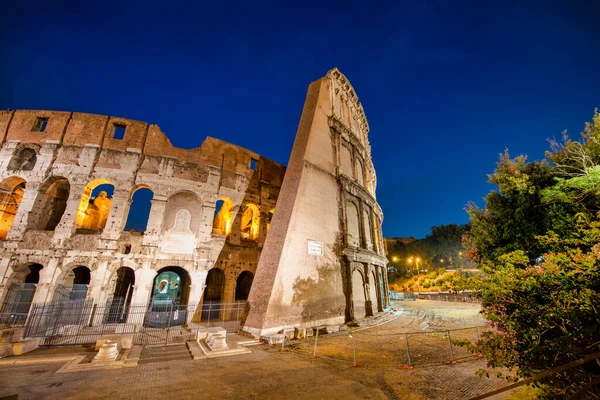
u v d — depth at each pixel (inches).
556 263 247.8
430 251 3346.5
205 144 1235.2
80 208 1025.5
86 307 832.9
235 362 492.7
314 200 966.4
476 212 790.5
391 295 2210.9
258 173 1369.3
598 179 498.9
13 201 1109.1
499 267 280.8
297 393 351.6
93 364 450.6
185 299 1106.1
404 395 345.1
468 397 336.8
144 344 643.5
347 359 521.7
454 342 275.9
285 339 684.1
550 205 608.7
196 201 1166.3
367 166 1649.9
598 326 190.4
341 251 1028.5
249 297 790.5
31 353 539.5
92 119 1100.5
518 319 240.8
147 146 1122.7
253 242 1279.5
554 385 205.0
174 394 342.0
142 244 1010.1
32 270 1114.7
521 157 721.0
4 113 1088.8
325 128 1164.5
